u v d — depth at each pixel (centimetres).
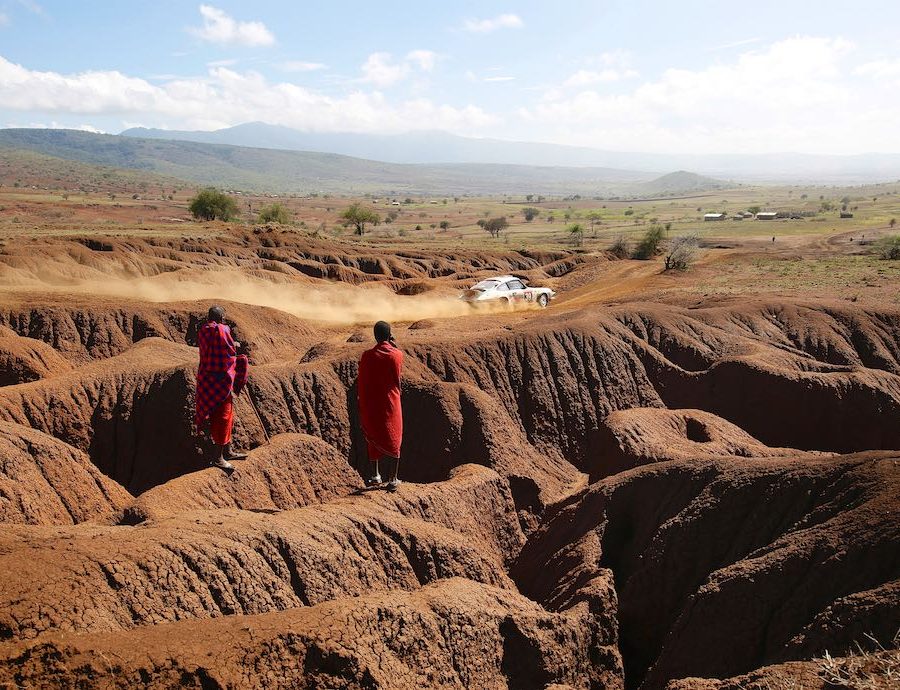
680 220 19738
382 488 1427
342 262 8225
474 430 2344
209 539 989
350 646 817
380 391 1148
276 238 8706
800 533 1209
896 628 897
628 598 1382
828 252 7850
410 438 2359
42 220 12950
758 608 1134
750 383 2797
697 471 1538
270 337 3850
